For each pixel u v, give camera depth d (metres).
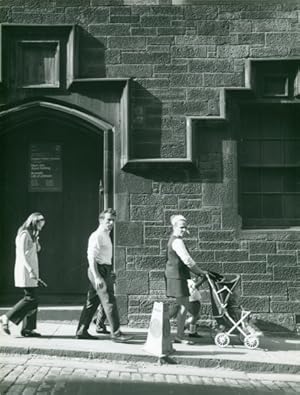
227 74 8.56
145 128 8.51
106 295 7.19
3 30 8.46
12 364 6.45
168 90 8.53
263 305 8.29
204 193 8.44
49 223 9.38
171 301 8.28
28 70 8.54
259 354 6.99
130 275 8.33
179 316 7.38
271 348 7.33
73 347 6.91
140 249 8.36
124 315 8.29
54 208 9.41
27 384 5.64
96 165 9.43
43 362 6.57
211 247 8.38
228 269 8.35
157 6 8.59
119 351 6.77
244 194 8.74
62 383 5.70
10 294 9.17
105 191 8.43
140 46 8.56
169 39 8.58
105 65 8.53
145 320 8.27
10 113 8.44
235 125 8.53
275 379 6.34
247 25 8.60
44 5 8.59
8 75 8.50
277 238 8.38
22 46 8.53
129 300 8.31
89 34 8.55
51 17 8.56
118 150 8.48
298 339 7.98
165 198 8.41
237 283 7.60
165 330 6.78
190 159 8.36
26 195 9.38
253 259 8.34
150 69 8.54
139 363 6.68
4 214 9.30
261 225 8.70
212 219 8.41
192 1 8.61
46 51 8.56
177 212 8.41
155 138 8.51
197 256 8.36
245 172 8.77
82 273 9.34
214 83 8.55
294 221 8.73
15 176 9.37
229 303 7.46
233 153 8.49
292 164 8.77
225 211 8.42
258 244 8.37
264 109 8.80
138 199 8.41
